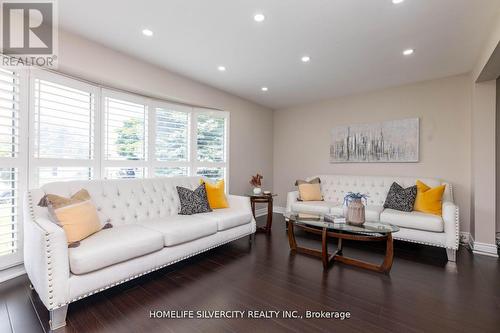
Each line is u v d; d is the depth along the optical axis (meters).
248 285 2.14
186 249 2.41
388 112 4.07
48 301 1.51
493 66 2.57
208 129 4.21
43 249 1.53
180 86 3.57
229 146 4.44
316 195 4.22
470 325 1.61
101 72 2.69
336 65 3.19
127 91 3.18
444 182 3.46
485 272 2.42
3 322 1.59
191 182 3.42
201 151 4.11
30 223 1.80
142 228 2.28
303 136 5.12
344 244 3.29
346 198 2.82
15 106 2.17
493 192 2.95
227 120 4.38
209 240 2.66
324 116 4.82
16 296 1.90
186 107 3.92
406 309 1.79
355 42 2.59
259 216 5.09
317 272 2.42
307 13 2.11
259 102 5.01
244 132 4.78
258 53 2.88
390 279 2.27
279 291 2.04
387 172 4.08
